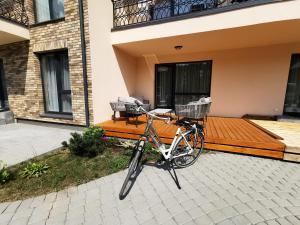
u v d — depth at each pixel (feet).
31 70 16.28
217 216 5.64
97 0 13.78
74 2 13.19
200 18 12.05
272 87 16.20
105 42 14.98
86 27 13.11
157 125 14.20
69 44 13.98
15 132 15.17
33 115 17.20
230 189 7.10
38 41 15.33
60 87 16.22
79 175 8.32
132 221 5.54
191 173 8.45
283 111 16.37
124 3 17.03
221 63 17.63
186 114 12.53
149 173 8.51
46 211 6.03
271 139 10.44
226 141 10.59
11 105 18.44
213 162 9.57
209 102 12.89
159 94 21.13
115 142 12.05
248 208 5.98
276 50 15.58
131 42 14.94
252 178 7.92
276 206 6.07
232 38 13.65
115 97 17.01
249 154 10.28
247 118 16.71
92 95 13.83
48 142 12.80
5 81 19.67
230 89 17.63
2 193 6.98
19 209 6.12
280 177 7.98
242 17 10.92
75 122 14.97
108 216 5.77
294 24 10.66
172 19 12.96
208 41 14.48
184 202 6.38
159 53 19.16
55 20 14.19
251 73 16.70
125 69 18.63
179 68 19.83
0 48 17.42
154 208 6.11
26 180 7.86
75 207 6.22
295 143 9.68
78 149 10.25
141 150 7.64
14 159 10.00
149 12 17.44
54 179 7.90
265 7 10.30
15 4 15.87
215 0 14.02
